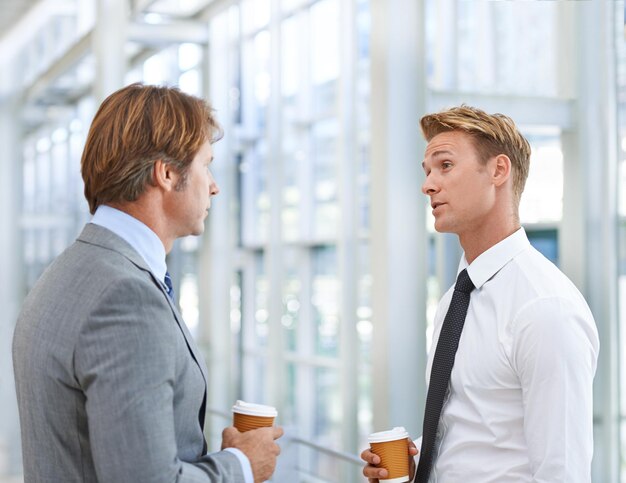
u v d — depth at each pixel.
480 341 1.56
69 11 8.20
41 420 1.33
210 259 7.11
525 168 1.65
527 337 1.47
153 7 6.71
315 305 6.66
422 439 1.65
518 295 1.53
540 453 1.44
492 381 1.53
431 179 1.64
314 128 6.59
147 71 7.86
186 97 1.47
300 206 6.67
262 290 7.36
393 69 3.89
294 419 6.65
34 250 11.81
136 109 1.42
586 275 3.62
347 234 5.77
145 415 1.27
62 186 10.90
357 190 5.76
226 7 6.79
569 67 3.64
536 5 3.80
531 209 4.16
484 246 1.62
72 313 1.32
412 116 3.92
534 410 1.45
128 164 1.40
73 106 10.34
